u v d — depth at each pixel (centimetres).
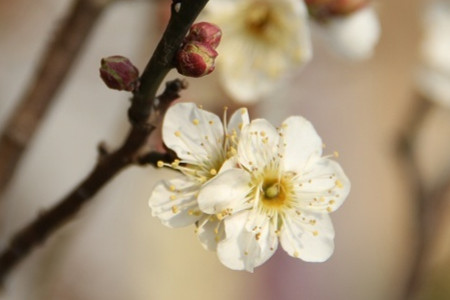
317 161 33
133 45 53
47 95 37
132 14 52
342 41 39
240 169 32
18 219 51
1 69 56
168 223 32
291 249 32
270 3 38
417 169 45
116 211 61
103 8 37
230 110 41
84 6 37
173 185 32
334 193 33
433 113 48
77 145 56
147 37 42
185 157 32
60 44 37
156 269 69
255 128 32
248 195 32
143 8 47
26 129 37
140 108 31
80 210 34
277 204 33
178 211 32
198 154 32
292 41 39
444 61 45
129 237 64
